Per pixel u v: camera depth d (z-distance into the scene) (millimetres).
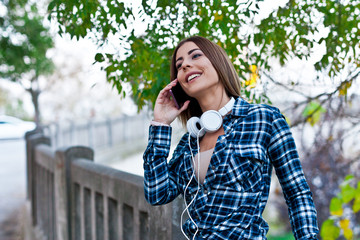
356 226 3619
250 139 1312
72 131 12625
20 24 8930
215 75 1450
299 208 1278
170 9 2078
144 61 2168
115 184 2432
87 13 2012
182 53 1504
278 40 2205
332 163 3566
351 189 2693
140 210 2094
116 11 1985
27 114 33781
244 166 1294
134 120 17281
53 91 26766
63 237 3439
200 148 1429
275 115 1349
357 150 3535
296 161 1322
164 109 1589
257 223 1286
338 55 2238
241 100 1417
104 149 14414
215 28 2139
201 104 1510
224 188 1299
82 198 3088
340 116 2961
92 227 2893
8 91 29781
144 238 2100
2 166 13227
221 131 1407
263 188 1316
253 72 2369
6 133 24562
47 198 4555
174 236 1795
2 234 6008
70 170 3365
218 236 1265
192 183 1385
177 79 1564
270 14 2129
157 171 1454
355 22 2168
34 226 5582
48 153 4512
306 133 3357
